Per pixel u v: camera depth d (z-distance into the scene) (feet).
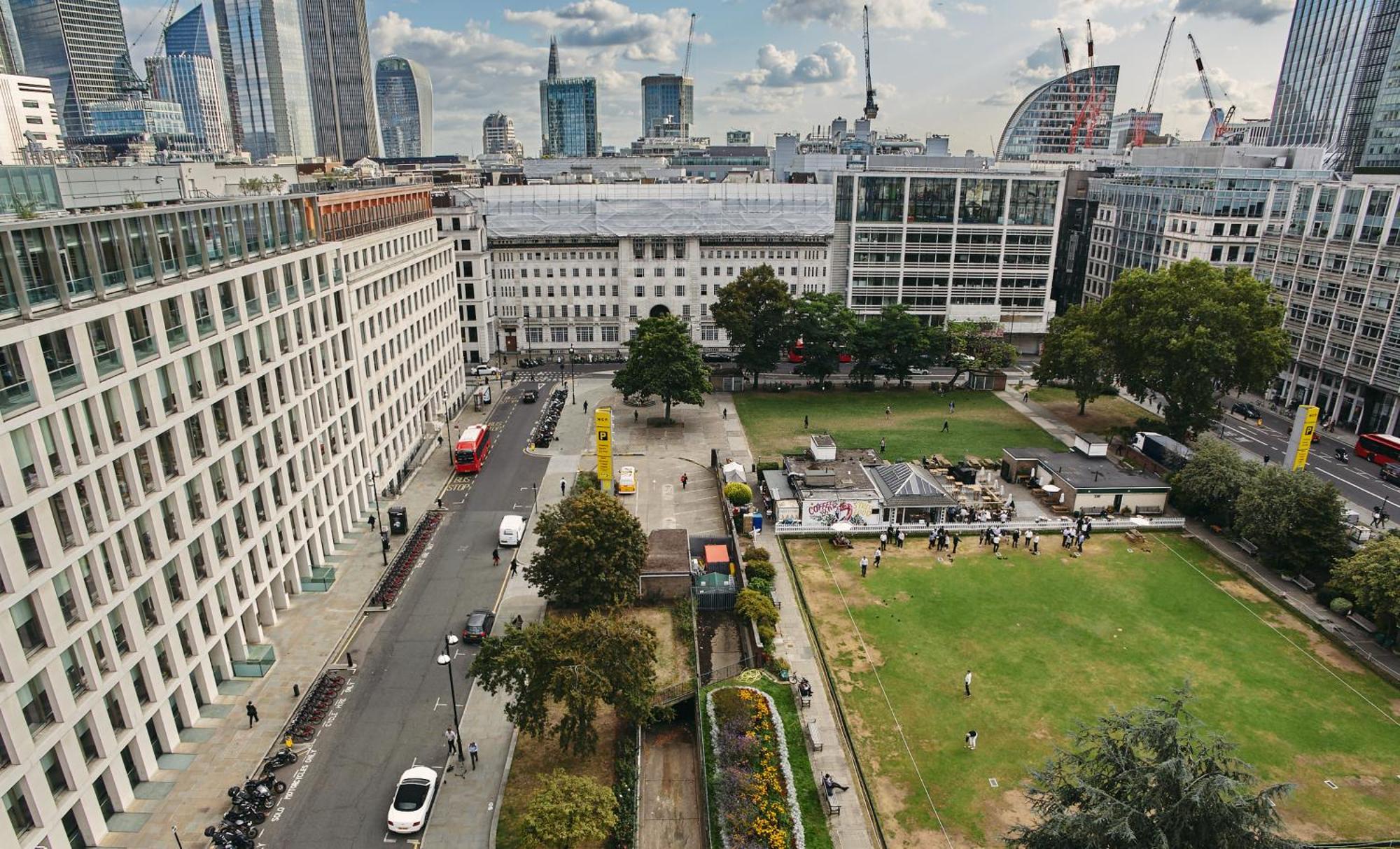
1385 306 327.67
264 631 200.34
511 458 322.34
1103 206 541.34
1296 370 380.78
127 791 146.00
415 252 318.86
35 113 462.60
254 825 144.05
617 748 165.07
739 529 259.80
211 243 177.47
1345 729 170.09
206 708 172.24
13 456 120.06
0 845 119.03
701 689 180.14
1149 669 189.47
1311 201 368.68
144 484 153.48
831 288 511.81
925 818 146.72
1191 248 442.50
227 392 180.65
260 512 199.52
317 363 228.63
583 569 200.13
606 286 483.92
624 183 525.34
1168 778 111.04
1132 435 330.13
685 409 390.21
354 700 177.99
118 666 142.72
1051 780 121.39
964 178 485.15
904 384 425.69
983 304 512.22
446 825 145.59
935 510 262.47
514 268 476.13
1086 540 252.83
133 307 147.64
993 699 178.40
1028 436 350.23
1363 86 654.53
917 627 205.67
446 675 187.52
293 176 350.64
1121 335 338.95
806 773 157.38
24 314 126.11
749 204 478.18
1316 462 316.81
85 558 136.56
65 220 134.00
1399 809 149.48
